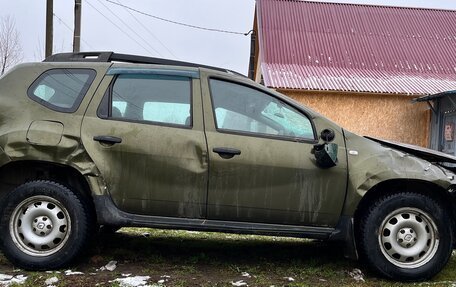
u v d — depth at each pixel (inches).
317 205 159.6
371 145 166.7
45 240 157.3
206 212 158.9
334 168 159.8
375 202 162.4
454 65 594.6
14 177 165.8
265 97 166.7
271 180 158.6
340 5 690.2
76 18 633.6
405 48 619.2
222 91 165.9
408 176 159.8
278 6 669.3
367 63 588.4
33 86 163.9
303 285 153.5
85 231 158.4
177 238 218.2
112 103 162.6
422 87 512.7
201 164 157.2
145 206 158.2
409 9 698.8
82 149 156.2
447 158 170.9
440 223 162.1
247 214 159.2
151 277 156.6
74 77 165.8
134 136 157.6
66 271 158.4
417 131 514.6
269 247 207.3
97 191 155.9
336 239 160.9
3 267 161.2
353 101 511.2
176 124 160.9
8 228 156.4
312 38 621.3
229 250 198.5
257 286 151.6
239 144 158.7
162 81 165.6
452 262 191.2
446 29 663.8
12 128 156.8
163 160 157.0
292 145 160.7
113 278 154.1
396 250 161.3
